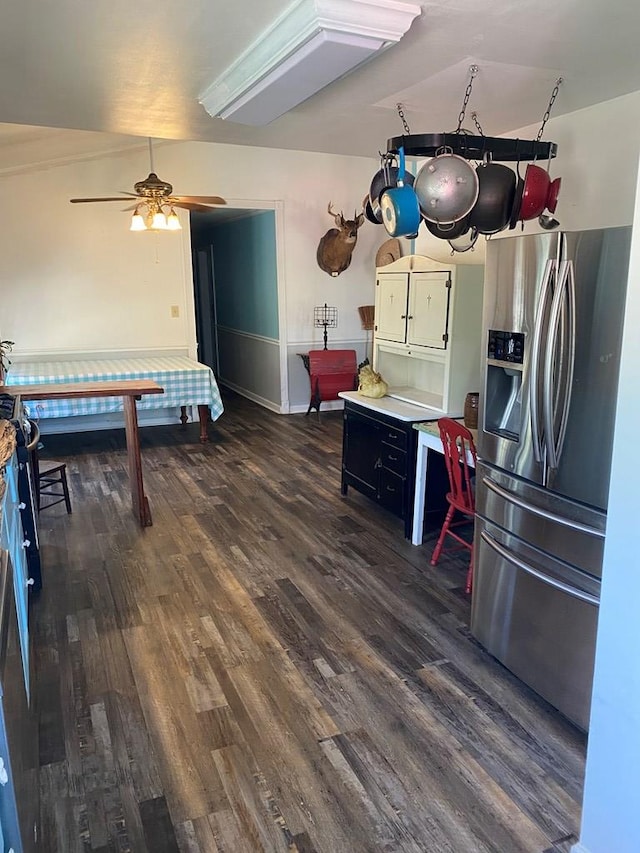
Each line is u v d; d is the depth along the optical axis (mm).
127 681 2410
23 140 4773
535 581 2256
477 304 3543
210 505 4312
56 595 3066
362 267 7082
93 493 4547
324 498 4445
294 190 6570
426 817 1811
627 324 1383
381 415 3830
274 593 3102
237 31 2064
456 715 2234
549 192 2668
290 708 2266
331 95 2719
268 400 7500
